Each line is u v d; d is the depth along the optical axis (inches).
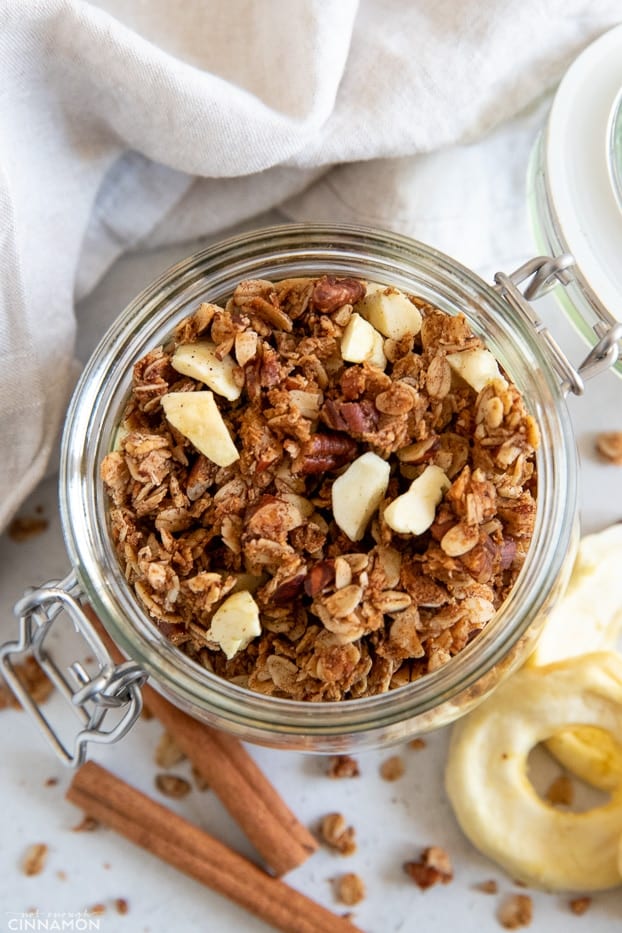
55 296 12.6
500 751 12.7
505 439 10.3
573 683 12.5
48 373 12.6
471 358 10.6
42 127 12.2
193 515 10.6
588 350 13.5
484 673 10.5
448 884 12.8
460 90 12.4
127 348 11.2
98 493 11.0
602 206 11.7
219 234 13.5
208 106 11.9
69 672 12.6
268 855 12.6
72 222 12.7
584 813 12.8
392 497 10.6
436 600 10.3
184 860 12.6
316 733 10.4
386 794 13.0
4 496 12.6
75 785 12.8
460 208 13.0
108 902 12.9
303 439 10.4
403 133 12.5
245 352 10.5
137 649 10.6
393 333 10.8
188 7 12.4
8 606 13.2
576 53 12.7
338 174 13.0
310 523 10.5
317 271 11.4
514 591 10.7
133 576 10.7
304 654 10.5
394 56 12.4
